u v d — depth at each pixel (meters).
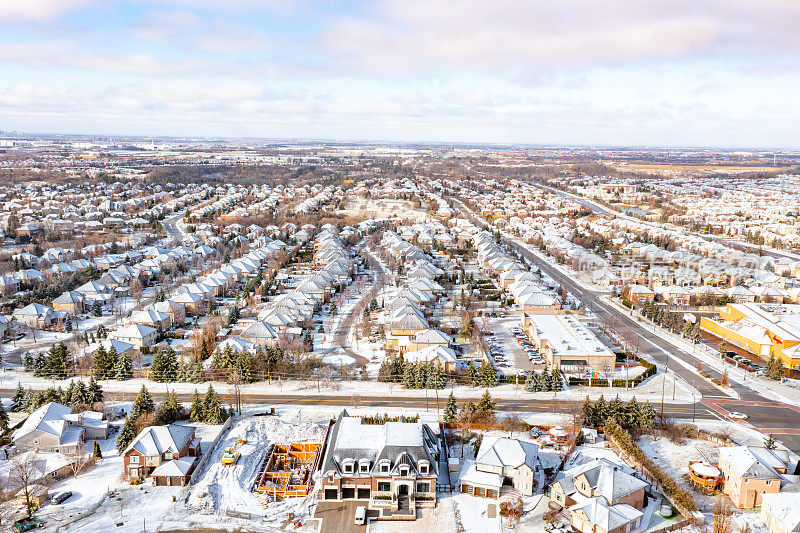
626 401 166.12
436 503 119.31
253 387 175.38
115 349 186.50
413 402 165.00
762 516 113.00
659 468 125.88
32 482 122.19
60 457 132.75
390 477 117.69
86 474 129.75
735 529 111.25
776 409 164.12
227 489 123.75
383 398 167.50
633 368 191.25
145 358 198.50
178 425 136.12
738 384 180.62
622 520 106.75
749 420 157.00
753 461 120.31
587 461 129.75
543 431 148.25
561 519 113.88
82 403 156.00
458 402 164.62
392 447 120.56
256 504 119.06
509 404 164.50
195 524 111.88
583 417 149.38
